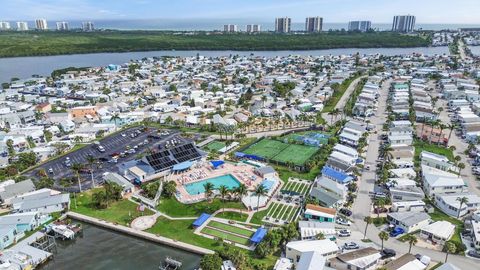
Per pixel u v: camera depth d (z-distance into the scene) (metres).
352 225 141.12
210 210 154.38
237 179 182.38
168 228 142.62
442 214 150.00
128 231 140.62
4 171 188.25
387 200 153.88
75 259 126.81
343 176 175.38
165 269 119.38
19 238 135.50
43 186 173.38
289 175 189.75
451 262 117.88
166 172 191.00
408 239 129.00
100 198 157.50
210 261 111.44
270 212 151.88
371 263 113.31
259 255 123.19
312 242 123.81
